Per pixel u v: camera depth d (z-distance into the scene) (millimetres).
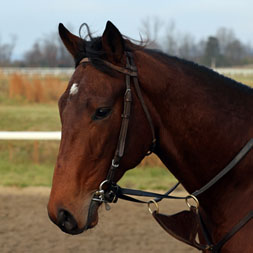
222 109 2625
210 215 2680
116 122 2426
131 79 2486
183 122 2590
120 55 2461
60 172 2383
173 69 2627
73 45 2578
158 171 7770
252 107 2684
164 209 5871
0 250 4828
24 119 12289
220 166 2623
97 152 2393
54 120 12289
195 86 2623
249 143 2580
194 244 2691
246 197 2566
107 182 2447
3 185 7117
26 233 5266
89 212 2426
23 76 16516
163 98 2561
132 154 2506
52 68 28344
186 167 2662
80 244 4988
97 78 2412
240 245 2527
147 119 2521
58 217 2367
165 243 5008
